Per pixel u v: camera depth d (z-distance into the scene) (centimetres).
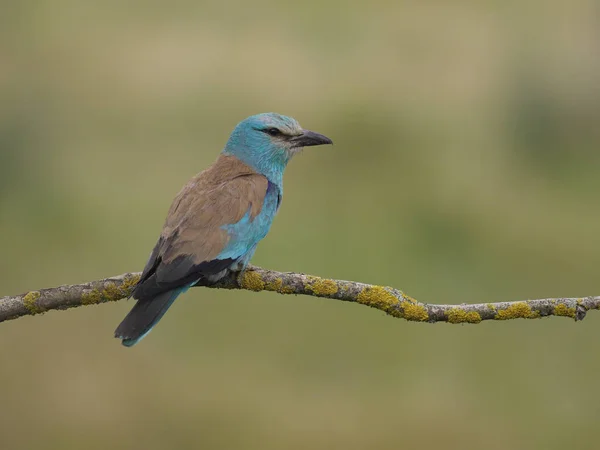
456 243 1512
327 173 1728
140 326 745
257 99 1925
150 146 1795
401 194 1627
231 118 1881
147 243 1488
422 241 1509
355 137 1802
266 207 863
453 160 1745
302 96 1942
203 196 838
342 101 1867
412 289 1432
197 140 1809
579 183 1714
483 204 1605
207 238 806
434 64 2073
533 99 1848
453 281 1441
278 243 1480
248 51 2091
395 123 1852
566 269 1443
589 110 1831
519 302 745
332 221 1553
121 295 780
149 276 780
